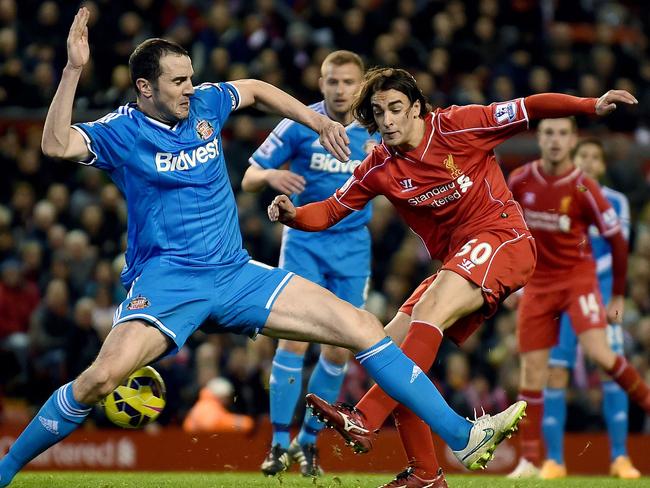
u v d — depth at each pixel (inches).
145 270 686.5
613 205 1157.1
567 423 1448.1
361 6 1961.1
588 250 1120.2
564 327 1171.3
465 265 725.3
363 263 1017.5
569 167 1100.5
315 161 986.1
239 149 1662.2
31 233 1578.5
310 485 787.4
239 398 1352.1
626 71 2097.7
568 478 1019.9
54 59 1756.9
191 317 679.1
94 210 1574.8
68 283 1498.5
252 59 1817.2
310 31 1903.3
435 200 747.4
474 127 737.0
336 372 1001.5
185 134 685.9
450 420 670.5
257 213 1611.7
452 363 1432.1
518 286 745.6
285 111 739.4
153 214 684.1
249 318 689.0
